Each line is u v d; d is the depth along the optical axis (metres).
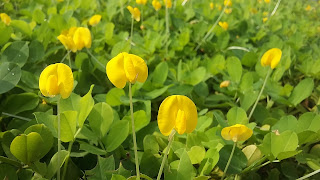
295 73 0.30
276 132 0.17
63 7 0.38
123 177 0.12
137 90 0.21
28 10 0.39
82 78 0.22
